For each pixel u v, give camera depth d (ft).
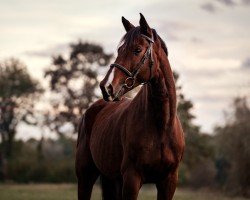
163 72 22.98
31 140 237.86
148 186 135.74
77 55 219.82
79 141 29.84
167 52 23.45
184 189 140.77
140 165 23.27
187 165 153.99
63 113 215.31
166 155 23.36
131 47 21.84
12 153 225.76
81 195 29.58
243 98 120.67
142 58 21.89
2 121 240.53
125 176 23.54
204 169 143.74
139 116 23.49
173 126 23.50
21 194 86.99
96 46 219.61
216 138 124.98
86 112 29.63
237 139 116.06
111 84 21.15
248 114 119.24
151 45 22.26
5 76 254.47
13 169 188.55
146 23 22.15
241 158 115.75
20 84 253.44
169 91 23.17
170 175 23.94
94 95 215.51
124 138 24.04
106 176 27.20
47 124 221.46
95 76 216.33
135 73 21.77
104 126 26.50
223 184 134.41
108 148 25.50
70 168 184.55
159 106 23.06
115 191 28.17
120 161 24.93
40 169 186.80
